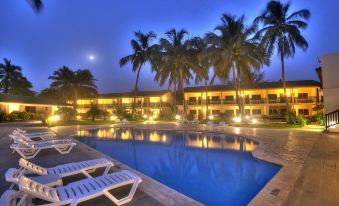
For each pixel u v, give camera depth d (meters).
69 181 4.48
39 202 3.41
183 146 10.43
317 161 5.77
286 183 4.04
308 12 21.20
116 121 26.06
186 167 6.73
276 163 5.84
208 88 40.50
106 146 10.57
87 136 14.07
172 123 25.36
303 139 10.30
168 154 8.67
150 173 6.16
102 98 45.66
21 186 2.65
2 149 7.83
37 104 33.78
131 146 10.55
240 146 10.14
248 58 22.77
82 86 45.03
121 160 7.73
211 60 24.11
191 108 41.16
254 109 35.88
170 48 29.28
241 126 19.39
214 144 10.89
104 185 3.38
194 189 4.86
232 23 23.64
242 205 4.01
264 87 34.00
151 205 3.29
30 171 4.10
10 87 46.22
